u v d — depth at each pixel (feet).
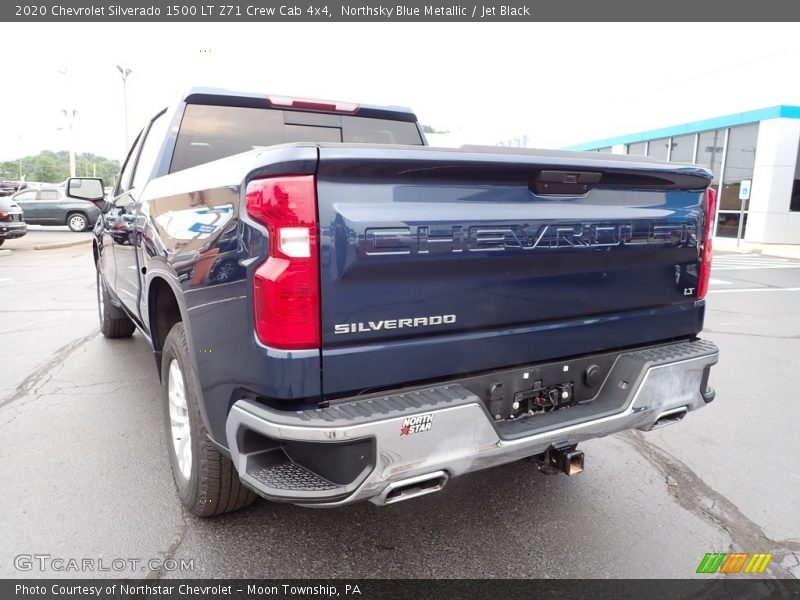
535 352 7.86
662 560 8.36
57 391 14.75
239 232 6.42
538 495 10.16
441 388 7.02
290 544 8.57
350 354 6.42
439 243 6.66
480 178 6.94
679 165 8.53
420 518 9.37
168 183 9.25
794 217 64.34
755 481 10.77
